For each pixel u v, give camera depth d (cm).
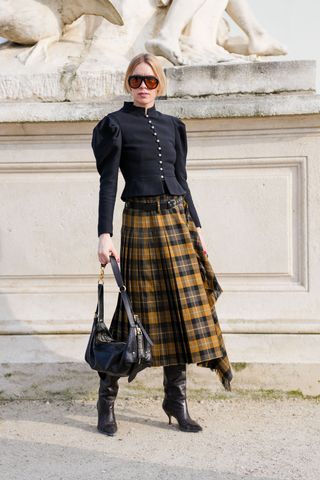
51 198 385
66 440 300
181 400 311
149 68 293
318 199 372
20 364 367
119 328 300
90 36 430
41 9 409
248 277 379
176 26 396
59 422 327
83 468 265
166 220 292
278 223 376
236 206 378
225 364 302
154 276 291
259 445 290
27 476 257
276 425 318
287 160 373
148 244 291
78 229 384
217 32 456
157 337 292
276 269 376
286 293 374
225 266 378
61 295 383
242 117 365
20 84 386
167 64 404
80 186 384
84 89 385
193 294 291
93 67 389
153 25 424
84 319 379
